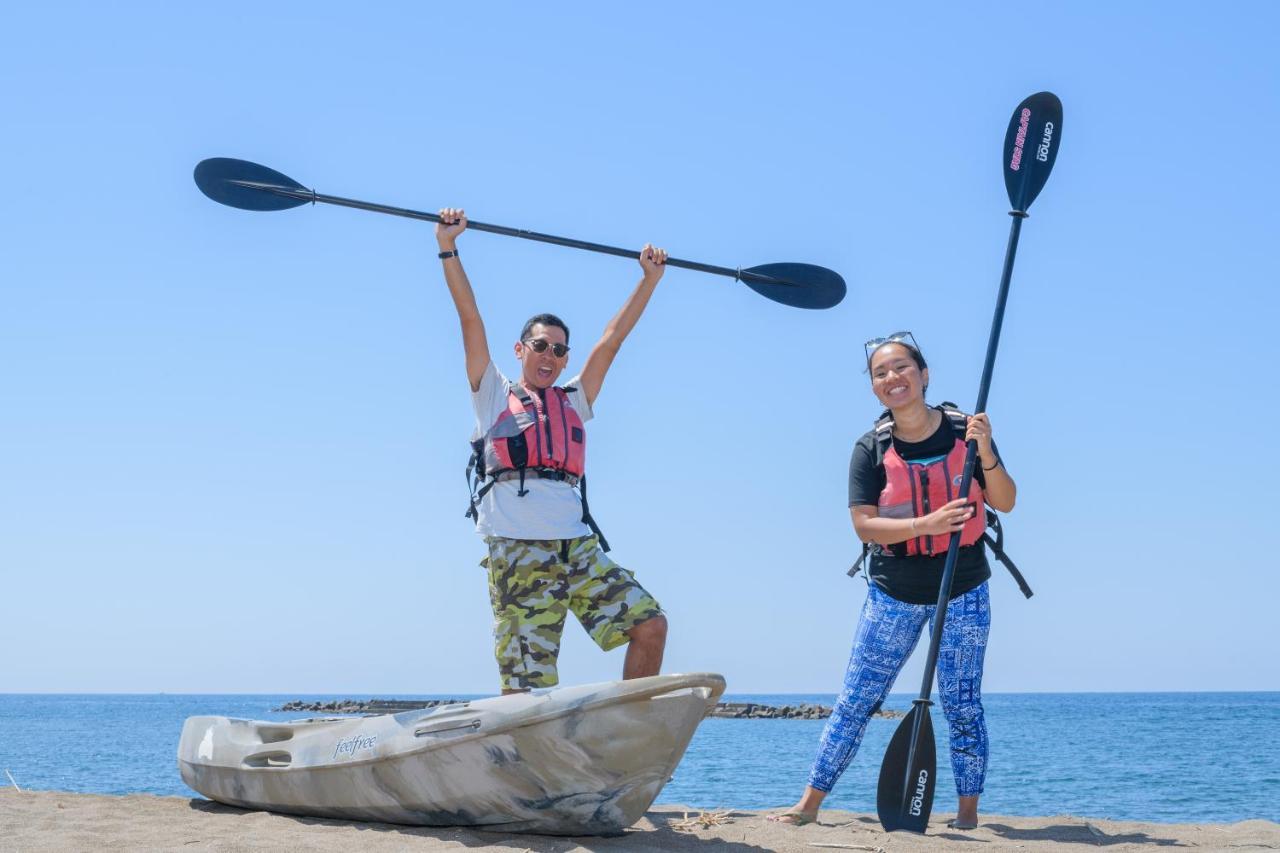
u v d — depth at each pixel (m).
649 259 5.61
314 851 3.98
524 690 4.73
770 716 85.81
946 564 4.87
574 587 4.96
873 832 4.92
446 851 4.08
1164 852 4.71
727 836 4.76
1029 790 20.69
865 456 5.15
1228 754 33.31
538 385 5.11
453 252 5.24
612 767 4.12
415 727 4.49
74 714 113.94
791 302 6.06
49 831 4.35
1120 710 109.94
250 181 5.71
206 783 5.51
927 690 4.93
